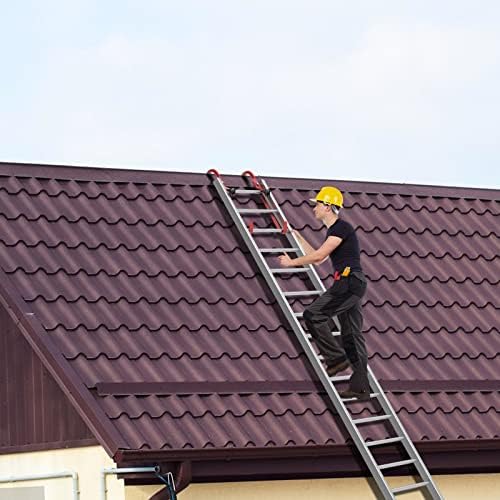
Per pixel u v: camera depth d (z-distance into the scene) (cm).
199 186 2258
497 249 2403
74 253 2022
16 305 1883
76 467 1877
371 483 1959
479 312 2236
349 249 1914
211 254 2119
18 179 2130
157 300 1991
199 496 1836
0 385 2017
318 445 1845
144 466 1780
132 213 2144
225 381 1883
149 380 1834
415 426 1950
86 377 1802
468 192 2541
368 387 1922
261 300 2067
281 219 2206
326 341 1914
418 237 2358
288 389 1917
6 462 1998
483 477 2048
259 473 1844
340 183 2420
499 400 2056
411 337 2127
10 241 1995
